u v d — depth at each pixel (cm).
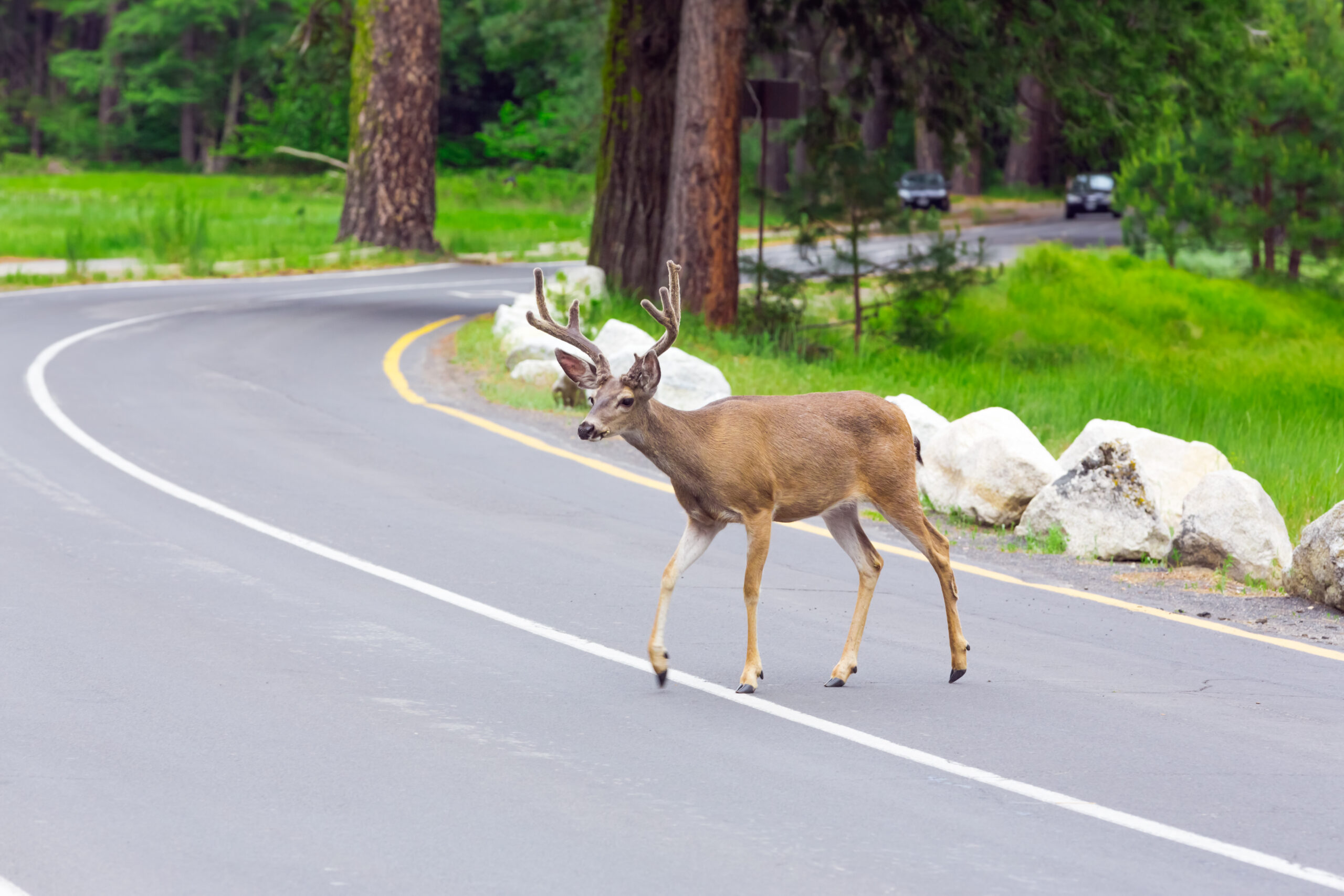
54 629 1961
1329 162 7944
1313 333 7306
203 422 3650
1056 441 4047
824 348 5612
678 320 1823
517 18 16975
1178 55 6188
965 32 6172
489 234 11531
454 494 2997
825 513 1959
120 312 5888
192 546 2456
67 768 1466
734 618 2186
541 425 3878
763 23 6419
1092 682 1920
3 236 9031
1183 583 2580
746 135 16575
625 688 1822
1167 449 3048
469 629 2055
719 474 1812
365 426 3728
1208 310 7406
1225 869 1309
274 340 5250
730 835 1356
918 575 2547
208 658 1862
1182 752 1638
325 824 1351
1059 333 6650
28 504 2694
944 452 3161
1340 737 1712
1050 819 1418
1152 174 8525
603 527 2772
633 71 6181
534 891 1220
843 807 1437
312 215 12200
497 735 1622
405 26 9394
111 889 1196
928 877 1272
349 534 2597
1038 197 16038
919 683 1894
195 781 1448
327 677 1808
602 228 6247
